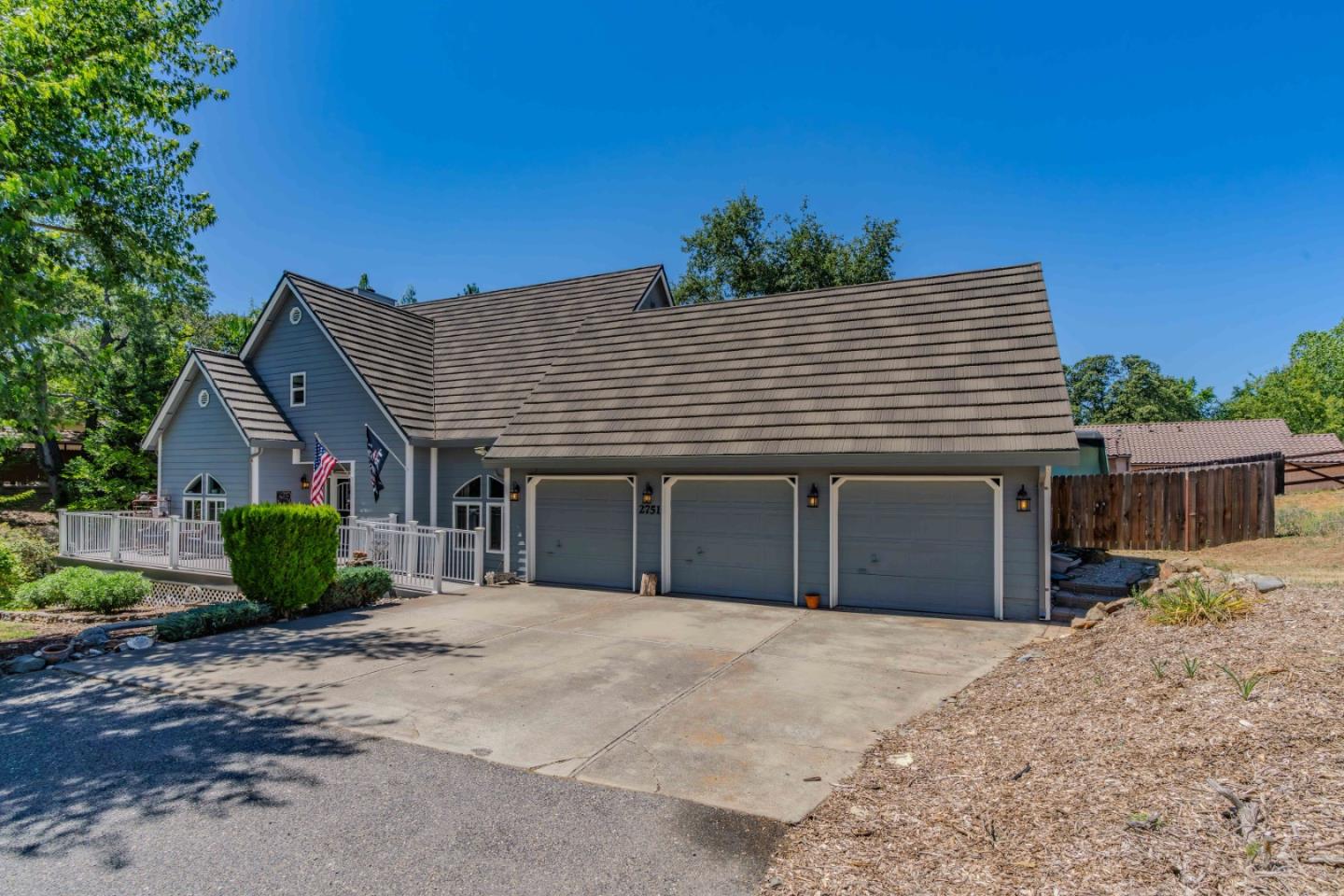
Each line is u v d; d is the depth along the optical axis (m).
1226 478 13.27
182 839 3.96
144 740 5.52
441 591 13.09
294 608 10.58
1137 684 5.15
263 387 18.52
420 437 15.95
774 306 15.16
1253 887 2.74
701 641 9.00
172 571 15.18
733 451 11.47
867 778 4.67
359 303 18.92
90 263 13.48
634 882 3.48
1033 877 3.13
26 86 10.13
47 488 33.44
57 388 24.81
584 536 13.72
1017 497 10.33
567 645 8.81
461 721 5.98
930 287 13.80
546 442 13.50
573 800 4.44
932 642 8.86
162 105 12.59
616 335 16.38
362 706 6.38
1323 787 3.25
